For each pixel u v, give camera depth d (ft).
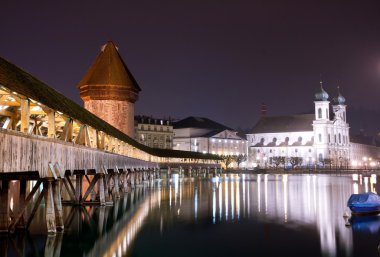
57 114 98.73
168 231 108.06
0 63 82.74
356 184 293.43
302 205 161.99
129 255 84.53
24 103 79.82
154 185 274.57
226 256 84.89
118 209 143.64
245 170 558.56
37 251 83.97
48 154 88.38
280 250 89.81
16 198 139.64
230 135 642.22
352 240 98.68
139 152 254.06
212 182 314.35
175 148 609.01
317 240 98.78
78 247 88.84
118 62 282.97
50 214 95.35
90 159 121.70
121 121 274.98
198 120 636.89
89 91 273.75
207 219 126.52
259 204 164.96
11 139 71.87
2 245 87.15
